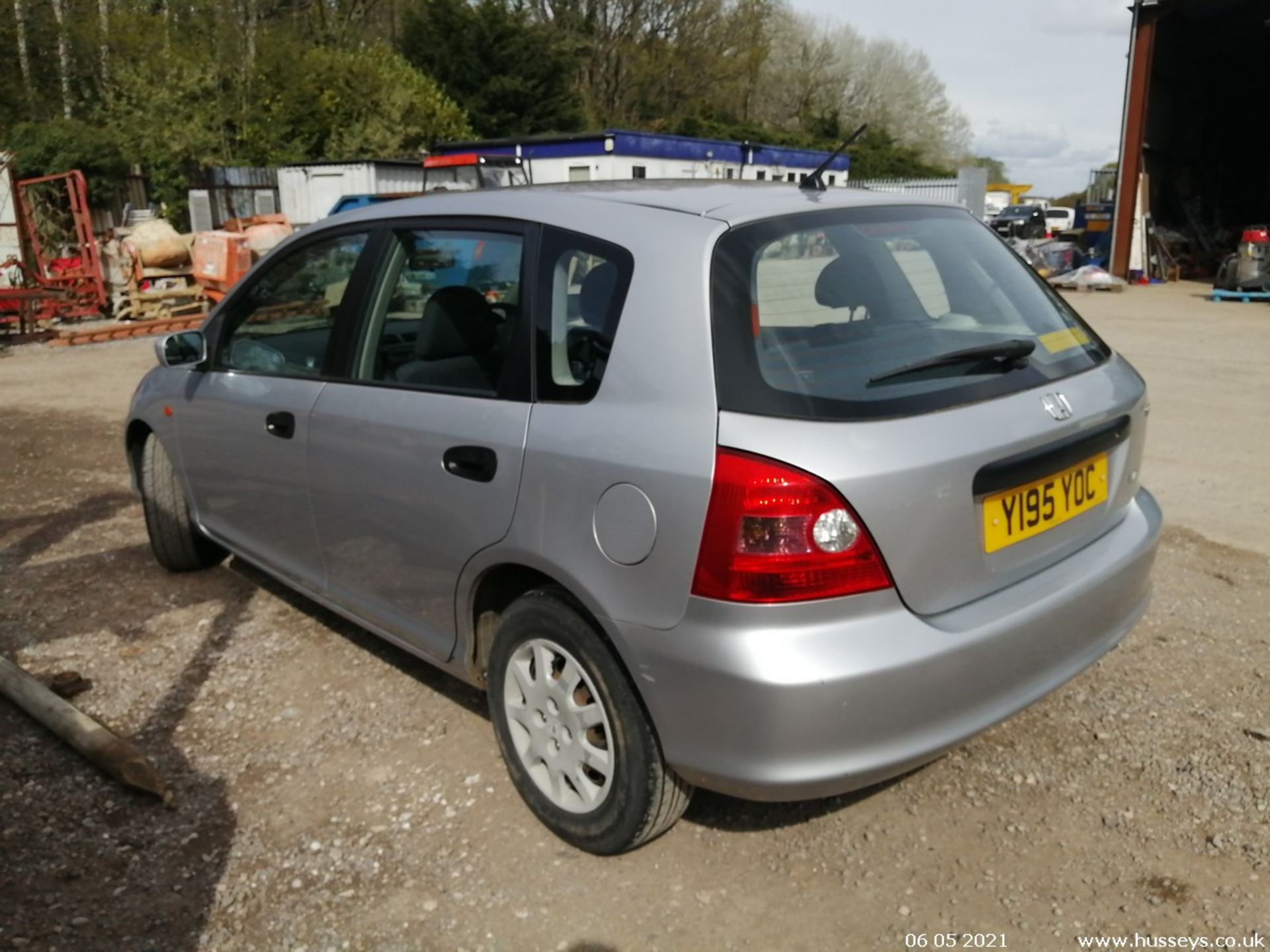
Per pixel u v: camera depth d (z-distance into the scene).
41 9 28.67
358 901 2.65
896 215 3.04
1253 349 11.48
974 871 2.74
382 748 3.34
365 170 20.45
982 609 2.51
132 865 2.78
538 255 2.87
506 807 3.03
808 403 2.34
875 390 2.43
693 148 23.06
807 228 2.74
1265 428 7.53
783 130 56.72
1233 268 17.39
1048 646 2.63
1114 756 3.24
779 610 2.27
